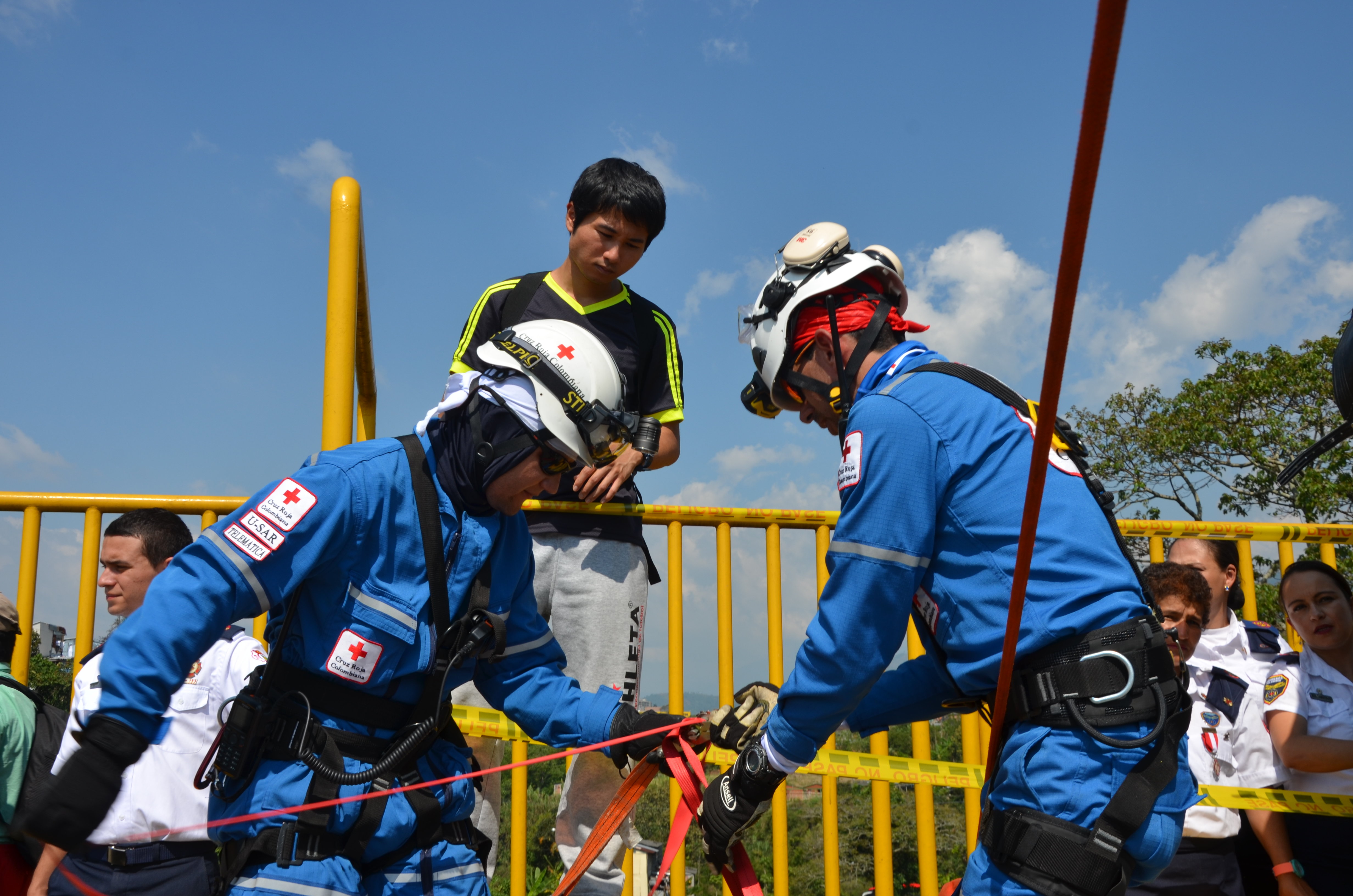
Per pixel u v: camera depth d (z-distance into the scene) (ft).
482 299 10.95
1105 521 5.72
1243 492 63.21
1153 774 5.03
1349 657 9.83
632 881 10.71
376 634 5.73
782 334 6.54
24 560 10.73
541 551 10.15
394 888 5.60
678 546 11.57
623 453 10.25
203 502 10.93
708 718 7.04
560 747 7.18
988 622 5.51
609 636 10.16
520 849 9.99
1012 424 5.72
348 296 9.95
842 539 5.65
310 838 5.37
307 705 5.55
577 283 10.71
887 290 6.55
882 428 5.64
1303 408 60.23
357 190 10.22
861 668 5.61
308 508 5.56
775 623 11.59
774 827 10.85
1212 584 10.91
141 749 5.00
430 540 5.92
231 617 5.41
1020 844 5.11
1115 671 5.13
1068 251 3.61
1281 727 9.70
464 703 10.11
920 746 10.99
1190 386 65.31
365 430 13.61
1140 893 9.43
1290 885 9.43
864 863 58.29
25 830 4.79
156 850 9.00
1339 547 39.58
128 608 10.07
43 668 12.03
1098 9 2.92
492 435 6.10
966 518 5.58
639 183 10.19
